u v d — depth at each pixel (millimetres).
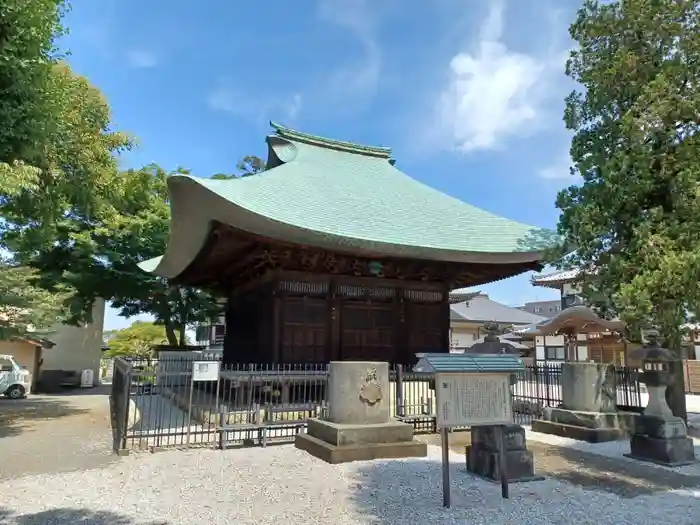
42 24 9180
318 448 7965
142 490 6109
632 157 7777
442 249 11914
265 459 7812
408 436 8281
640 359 8484
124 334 36406
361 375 8414
